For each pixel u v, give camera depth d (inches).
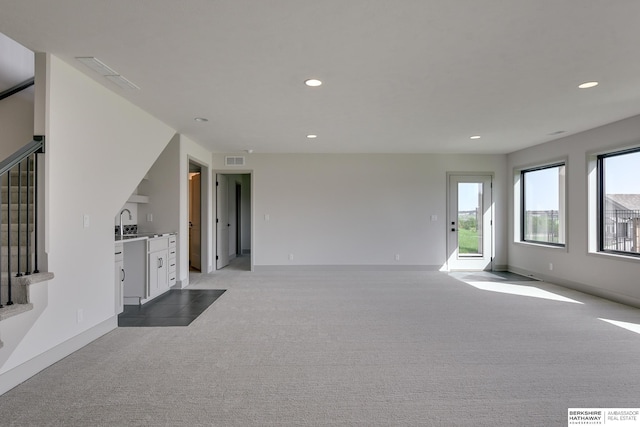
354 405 86.5
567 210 221.8
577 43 103.0
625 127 181.8
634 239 183.6
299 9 85.7
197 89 139.8
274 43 103.1
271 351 120.4
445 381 98.7
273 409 84.7
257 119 184.2
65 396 90.5
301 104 159.5
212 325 148.9
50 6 83.3
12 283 97.7
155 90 140.6
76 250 121.1
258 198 284.7
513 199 280.4
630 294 179.0
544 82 133.1
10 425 78.0
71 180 118.3
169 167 219.3
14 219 125.7
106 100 138.1
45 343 107.0
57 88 111.5
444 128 203.5
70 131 117.6
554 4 83.8
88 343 127.6
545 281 243.1
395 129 206.5
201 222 277.1
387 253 286.8
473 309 172.6
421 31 96.4
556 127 199.6
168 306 179.5
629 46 104.7
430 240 287.7
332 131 211.3
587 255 206.1
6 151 141.3
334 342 128.6
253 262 283.9
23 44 102.4
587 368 106.6
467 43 103.3
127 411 83.7
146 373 103.7
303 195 284.8
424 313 165.8
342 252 285.3
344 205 285.4
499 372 104.2
